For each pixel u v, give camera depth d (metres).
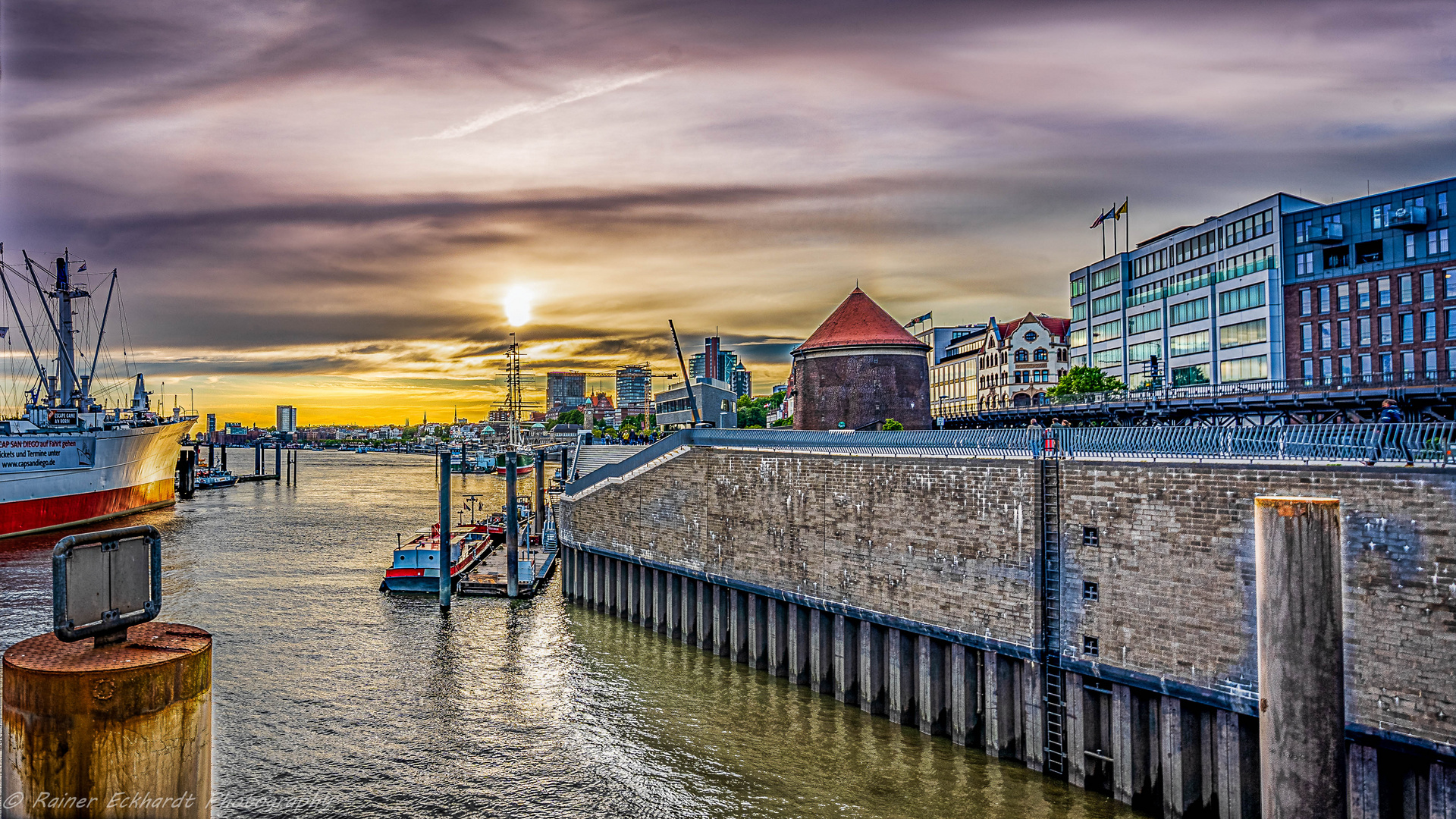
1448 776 23.94
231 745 35.75
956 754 35.22
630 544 58.19
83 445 105.00
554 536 87.06
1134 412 66.62
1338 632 13.49
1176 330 96.12
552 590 67.88
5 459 92.75
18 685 5.67
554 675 45.53
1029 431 34.09
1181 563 29.50
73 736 5.54
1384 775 25.52
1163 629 29.77
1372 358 77.19
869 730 37.91
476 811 30.62
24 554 81.44
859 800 31.05
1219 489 28.75
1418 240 74.88
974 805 30.59
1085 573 32.19
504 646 50.97
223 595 62.78
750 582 47.34
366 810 30.62
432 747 35.97
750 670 46.88
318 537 95.62
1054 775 32.91
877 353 74.25
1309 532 13.49
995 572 34.66
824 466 42.94
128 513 118.88
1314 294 81.25
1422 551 24.69
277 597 62.53
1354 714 25.66
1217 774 28.56
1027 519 33.59
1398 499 25.20
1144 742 30.64
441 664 47.19
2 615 57.38
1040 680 33.06
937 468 37.25
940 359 158.75
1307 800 13.30
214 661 46.88
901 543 38.69
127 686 5.64
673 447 54.25
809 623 44.03
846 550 41.50
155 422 130.88
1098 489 31.97
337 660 47.47
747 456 48.09
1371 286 77.38
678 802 31.14
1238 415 59.31
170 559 79.25
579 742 36.41
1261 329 83.88
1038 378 126.81
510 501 64.25
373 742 36.44
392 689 42.91
